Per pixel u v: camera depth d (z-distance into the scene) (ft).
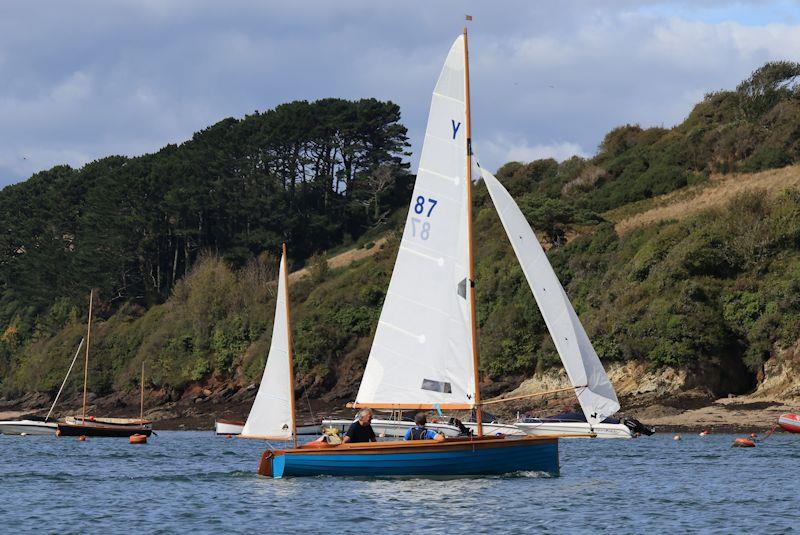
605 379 178.81
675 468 216.74
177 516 154.10
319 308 561.02
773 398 364.38
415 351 176.04
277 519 147.95
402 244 177.78
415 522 144.15
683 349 386.32
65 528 145.48
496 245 526.57
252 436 190.39
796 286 385.50
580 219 553.64
